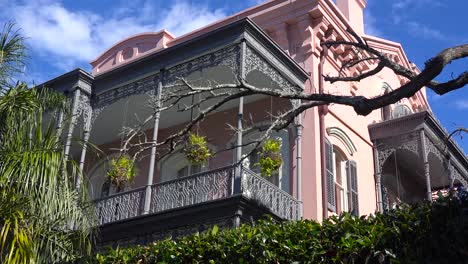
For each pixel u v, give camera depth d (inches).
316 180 489.1
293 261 253.8
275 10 566.3
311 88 522.3
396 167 614.5
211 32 467.5
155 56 500.7
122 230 453.7
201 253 288.4
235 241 279.9
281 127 367.9
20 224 295.0
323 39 556.1
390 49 663.8
